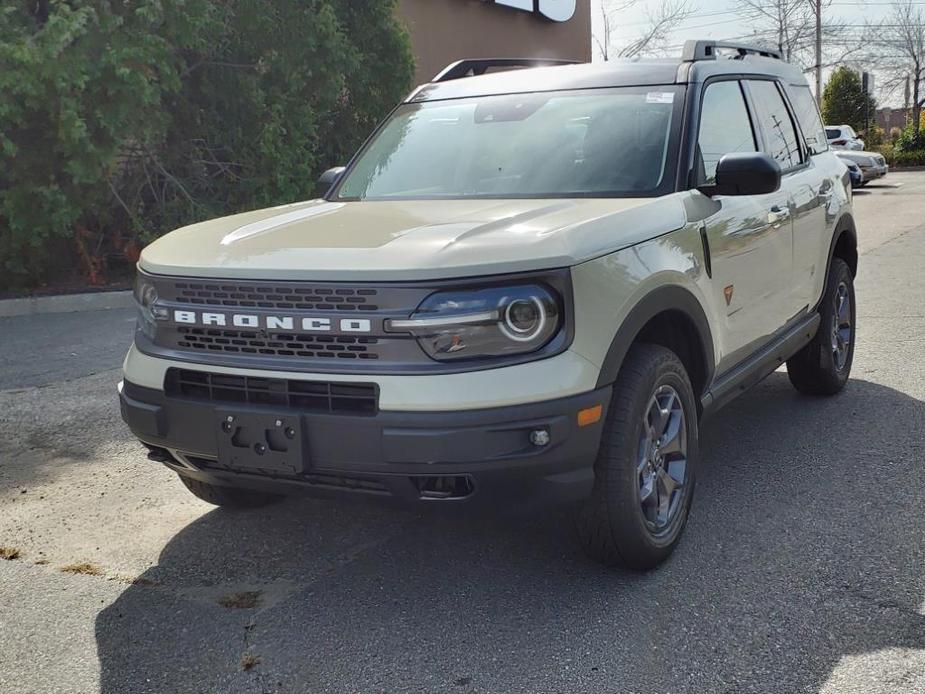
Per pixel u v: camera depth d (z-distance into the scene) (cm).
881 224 1619
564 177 404
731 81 467
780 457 475
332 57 1248
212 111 1233
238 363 316
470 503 301
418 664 294
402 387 292
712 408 403
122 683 289
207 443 323
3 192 1034
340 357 303
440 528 400
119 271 1226
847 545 368
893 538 373
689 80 428
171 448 336
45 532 409
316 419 301
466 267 294
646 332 359
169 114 1134
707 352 382
